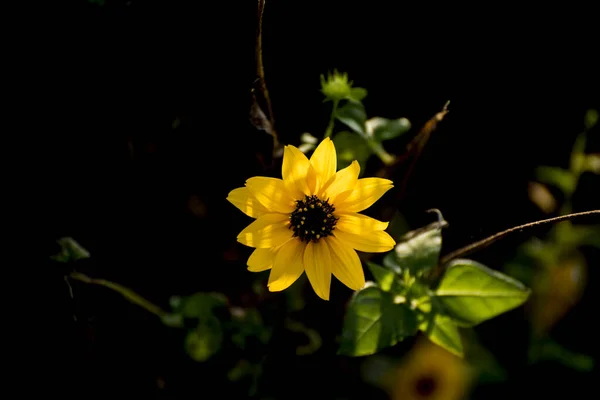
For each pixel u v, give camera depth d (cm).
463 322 45
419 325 45
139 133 52
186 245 56
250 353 52
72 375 49
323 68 54
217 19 50
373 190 42
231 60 50
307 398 54
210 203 55
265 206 42
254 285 54
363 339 44
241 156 52
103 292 52
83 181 51
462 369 56
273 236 42
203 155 52
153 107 51
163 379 53
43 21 48
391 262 46
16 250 48
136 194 53
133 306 54
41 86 49
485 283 45
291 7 52
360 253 50
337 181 42
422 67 56
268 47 53
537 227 43
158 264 55
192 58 50
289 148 41
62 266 47
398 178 49
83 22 49
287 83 54
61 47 49
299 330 53
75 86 50
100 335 51
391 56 56
